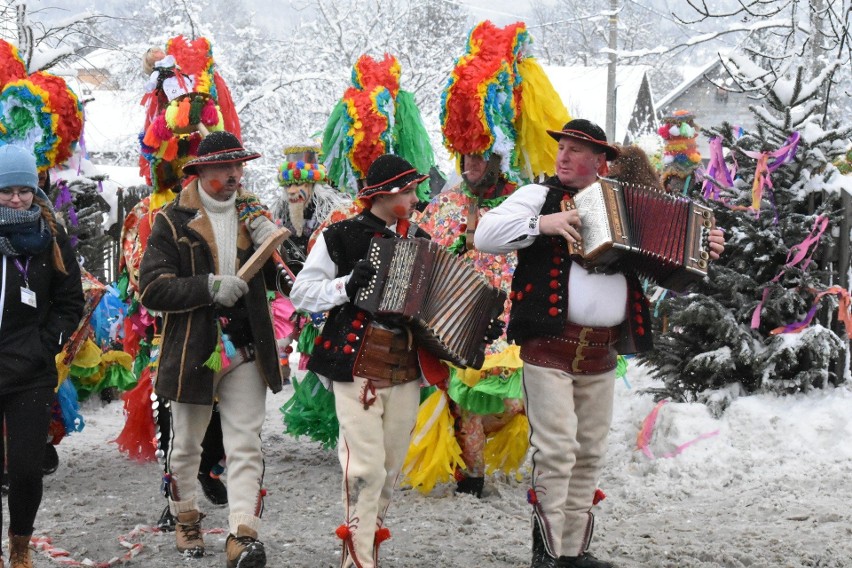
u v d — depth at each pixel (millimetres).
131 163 32625
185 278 5836
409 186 5637
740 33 21312
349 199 10633
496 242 5695
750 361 8727
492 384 7512
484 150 7855
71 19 19438
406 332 5613
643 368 10914
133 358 9688
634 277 5801
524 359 5805
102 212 12555
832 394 8703
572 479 5945
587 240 5543
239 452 5988
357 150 8758
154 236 5988
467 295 5586
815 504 7316
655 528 6980
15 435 5664
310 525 7164
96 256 11219
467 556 6406
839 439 8305
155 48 8078
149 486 8273
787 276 8984
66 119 8391
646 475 8430
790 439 8391
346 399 5566
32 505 5746
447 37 32312
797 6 14922
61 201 10711
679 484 8094
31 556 6328
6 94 8133
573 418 5746
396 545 6652
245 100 28391
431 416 7734
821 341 8641
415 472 7793
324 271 5656
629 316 5801
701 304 8805
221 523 7160
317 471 8820
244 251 6137
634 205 5578
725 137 9352
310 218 10828
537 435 5758
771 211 9031
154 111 7898
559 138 5840
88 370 9234
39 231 5750
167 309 5820
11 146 5754
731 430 8570
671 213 5609
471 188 8031
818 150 9078
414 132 9094
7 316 5668
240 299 6023
